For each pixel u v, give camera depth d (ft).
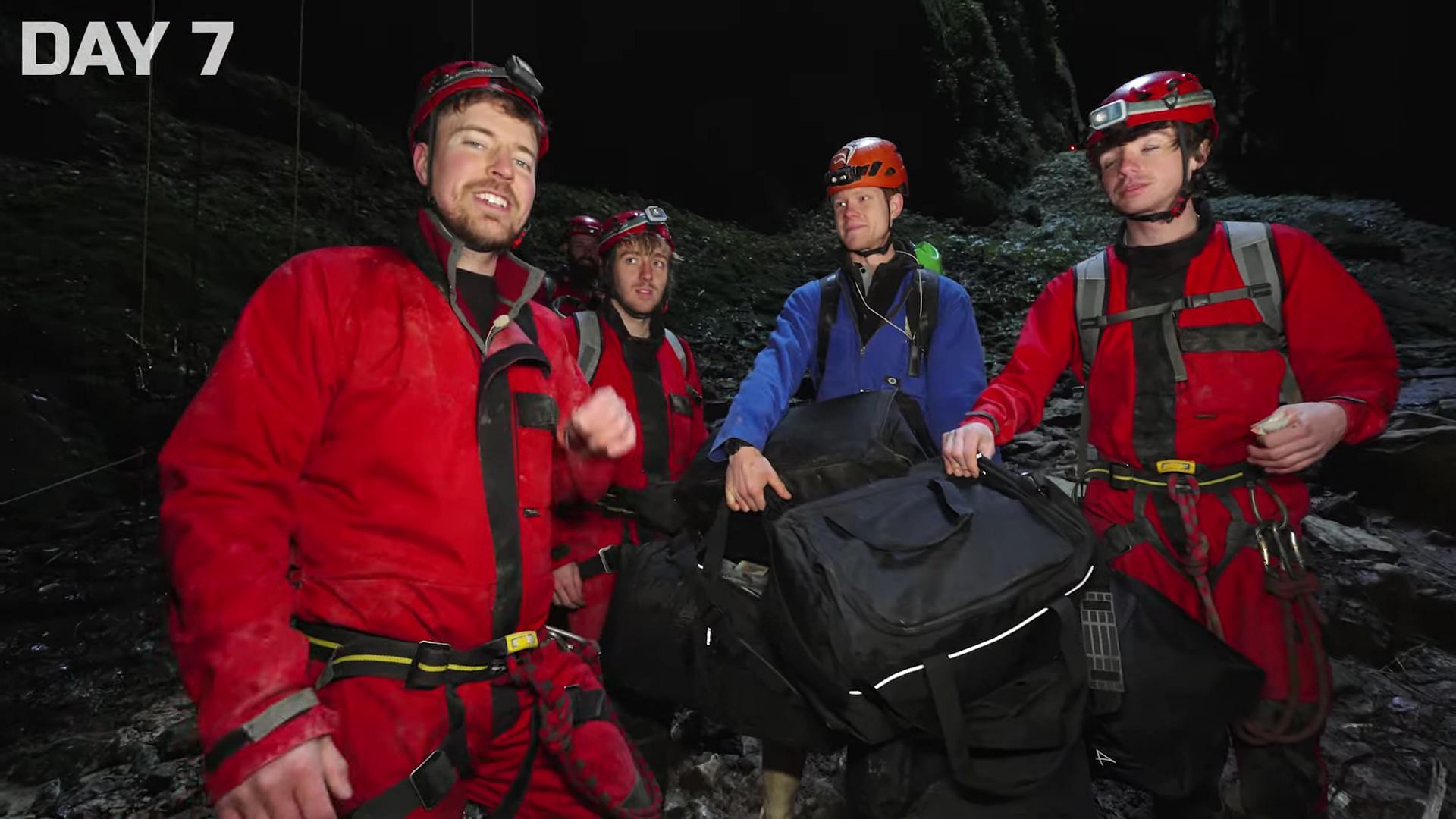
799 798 6.41
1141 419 4.98
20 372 15.94
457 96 3.55
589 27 43.60
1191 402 4.84
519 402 3.56
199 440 2.96
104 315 17.76
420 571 3.21
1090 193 51.70
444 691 3.19
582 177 42.29
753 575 4.95
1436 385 16.56
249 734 2.64
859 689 3.91
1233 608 4.80
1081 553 4.23
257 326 3.15
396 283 3.35
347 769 2.83
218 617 2.73
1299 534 4.77
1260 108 56.24
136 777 6.93
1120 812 6.14
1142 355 4.97
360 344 3.23
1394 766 6.63
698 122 46.26
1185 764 4.34
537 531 3.55
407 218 3.57
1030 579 4.04
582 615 5.90
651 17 45.16
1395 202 50.78
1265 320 4.78
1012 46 59.41
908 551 4.12
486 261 3.72
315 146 31.40
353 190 30.07
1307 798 4.62
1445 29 48.67
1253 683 4.38
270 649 2.75
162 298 19.20
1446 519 11.05
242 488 2.95
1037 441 15.31
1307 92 54.85
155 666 9.33
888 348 5.80
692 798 6.49
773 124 49.11
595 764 3.59
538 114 3.70
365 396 3.21
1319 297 4.70
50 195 21.29
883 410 5.14
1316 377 4.79
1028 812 4.11
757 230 45.42
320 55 34.91
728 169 46.32
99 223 20.70
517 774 3.62
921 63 51.37
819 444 4.93
